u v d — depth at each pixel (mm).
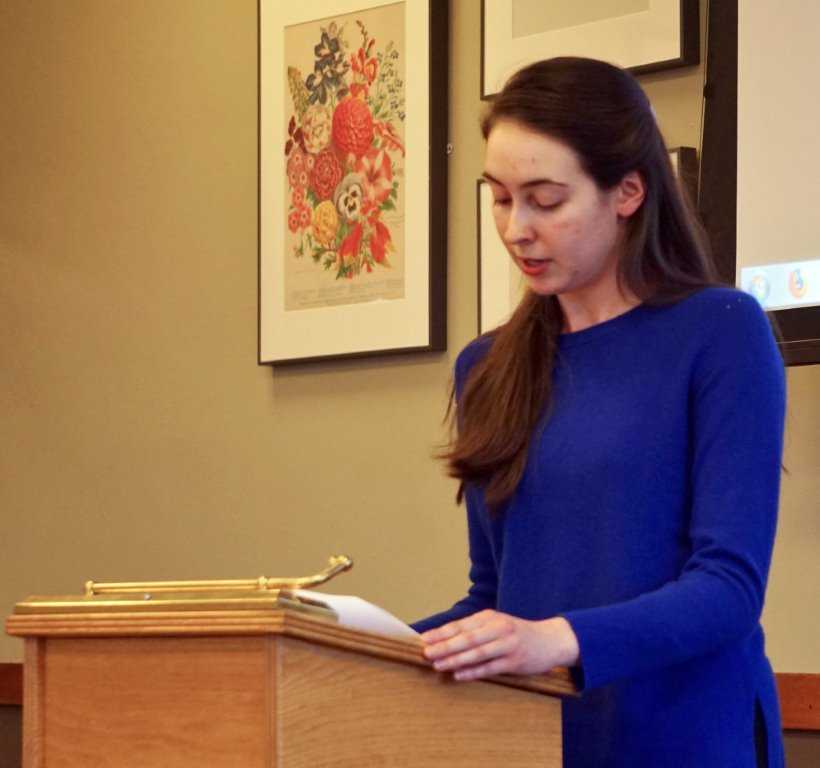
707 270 1794
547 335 1797
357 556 3508
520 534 1739
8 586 4172
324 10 3641
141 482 3939
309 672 1276
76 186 4137
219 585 1463
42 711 1394
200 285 3871
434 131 3410
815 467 2818
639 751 1628
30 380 4176
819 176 2730
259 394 3730
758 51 2830
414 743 1369
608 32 3127
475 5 3412
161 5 4012
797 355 2727
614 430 1679
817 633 2797
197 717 1296
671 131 3043
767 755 1671
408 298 3420
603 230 1696
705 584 1510
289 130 3684
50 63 4219
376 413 3502
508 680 1443
